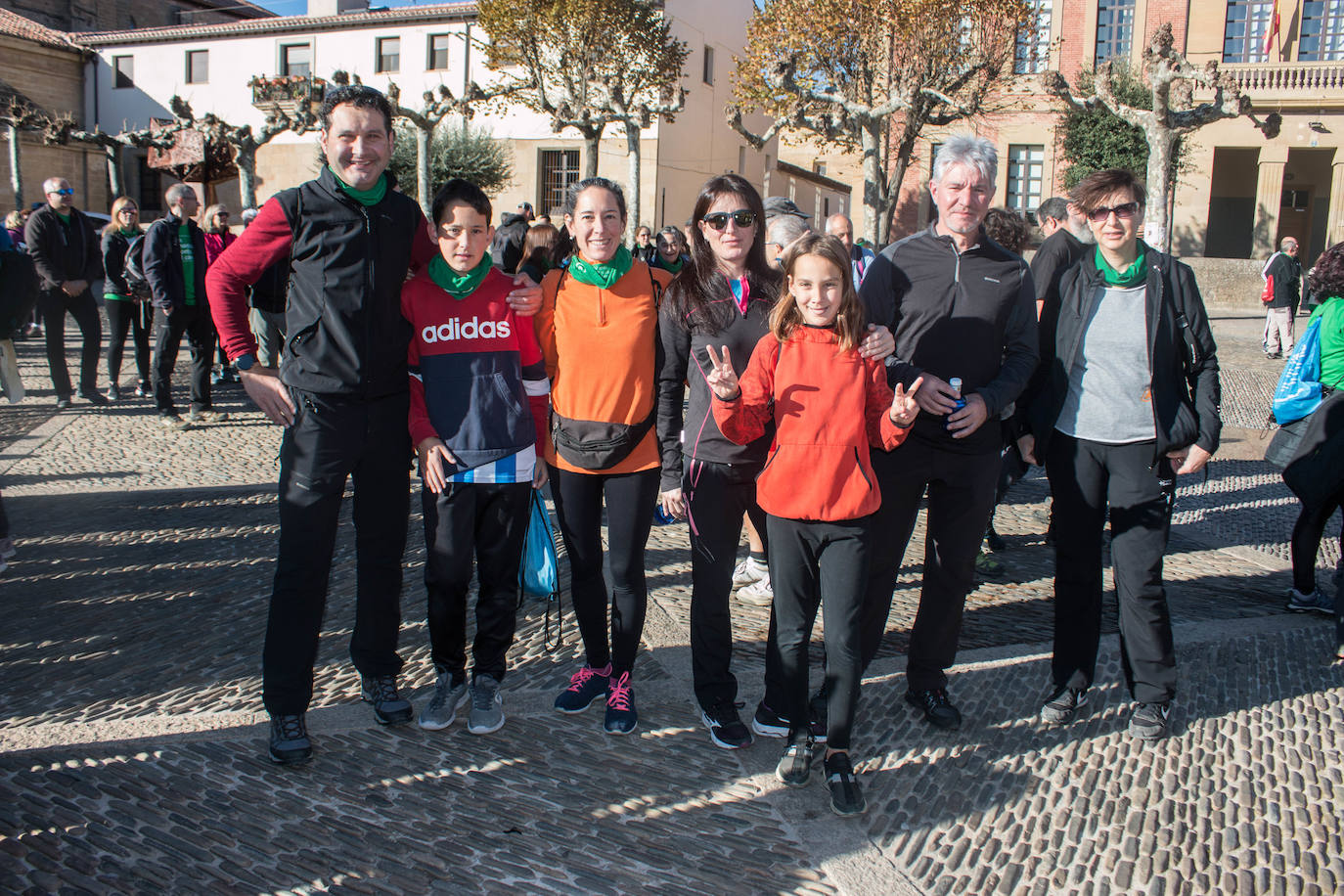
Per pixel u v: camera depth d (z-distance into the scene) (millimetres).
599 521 3283
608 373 3057
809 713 3172
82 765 2932
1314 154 30422
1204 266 24125
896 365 3080
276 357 8047
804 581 2939
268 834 2635
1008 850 2664
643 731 3283
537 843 2639
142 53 36031
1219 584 5059
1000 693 3645
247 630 4070
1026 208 29094
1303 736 3373
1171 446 3230
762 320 3094
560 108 21469
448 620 3242
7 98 33812
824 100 19688
